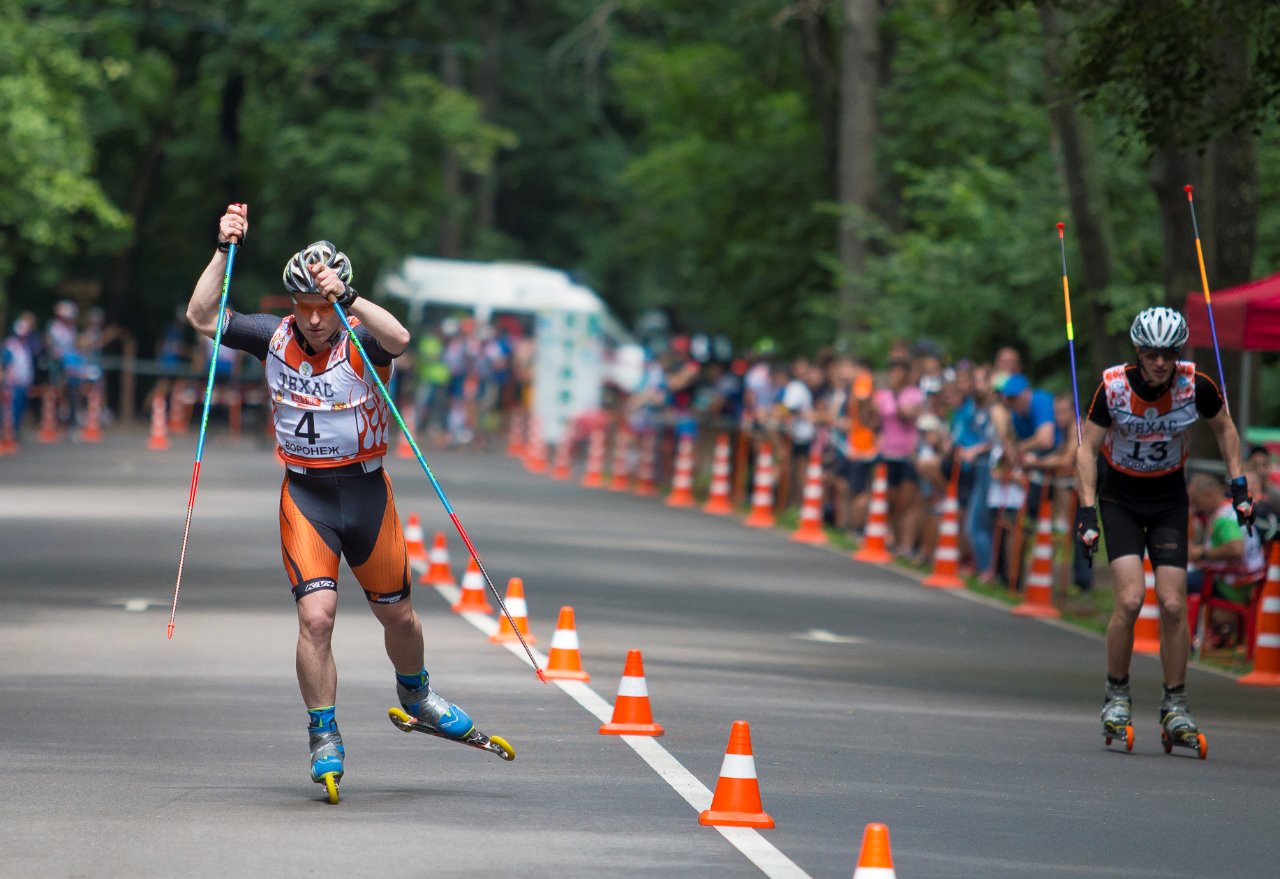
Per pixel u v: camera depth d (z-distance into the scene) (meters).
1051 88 40.38
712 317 101.56
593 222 171.88
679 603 41.16
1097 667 35.25
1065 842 19.11
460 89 154.38
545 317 108.56
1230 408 47.41
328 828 18.39
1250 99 37.12
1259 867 18.45
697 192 96.12
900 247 76.56
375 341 19.88
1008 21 71.19
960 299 66.69
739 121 96.25
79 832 18.00
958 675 32.78
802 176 94.06
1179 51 36.72
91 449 89.12
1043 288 65.38
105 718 24.36
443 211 124.44
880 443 55.78
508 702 26.53
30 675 27.83
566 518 62.47
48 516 54.97
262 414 94.88
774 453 73.06
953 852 18.34
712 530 61.78
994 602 46.38
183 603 36.94
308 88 120.19
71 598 37.19
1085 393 64.81
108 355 121.94
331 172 117.06
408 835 18.16
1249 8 36.22
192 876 16.44
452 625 34.91
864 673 32.16
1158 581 25.47
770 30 91.94
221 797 19.75
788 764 22.88
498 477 83.06
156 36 118.25
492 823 18.77
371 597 20.38
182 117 122.06
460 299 127.19
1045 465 45.47
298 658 19.78
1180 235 47.56
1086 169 57.75
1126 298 57.00
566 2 159.62
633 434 87.19
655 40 108.56
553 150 168.62
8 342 88.38
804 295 95.94
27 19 108.06
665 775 21.50
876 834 14.71
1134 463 25.44
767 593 44.53
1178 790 22.55
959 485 51.28
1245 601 37.97
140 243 123.00
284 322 20.03
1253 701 31.66
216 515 56.78
